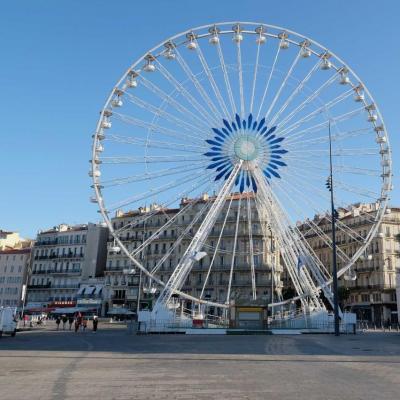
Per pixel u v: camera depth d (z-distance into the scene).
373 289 86.06
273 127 46.84
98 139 45.97
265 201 46.34
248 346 27.30
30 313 104.94
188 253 45.28
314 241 103.50
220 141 46.41
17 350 24.03
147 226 105.50
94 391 11.74
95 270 112.50
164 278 99.75
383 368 16.39
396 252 85.00
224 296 91.81
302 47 48.25
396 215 88.38
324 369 16.08
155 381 13.33
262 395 11.17
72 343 29.86
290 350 24.31
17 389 12.05
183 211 47.00
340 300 83.25
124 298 103.81
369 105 48.47
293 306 72.62
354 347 26.50
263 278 90.69
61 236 118.31
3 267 120.44
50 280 116.12
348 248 93.38
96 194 44.94
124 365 17.30
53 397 10.95
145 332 43.72
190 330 43.78
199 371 15.49
